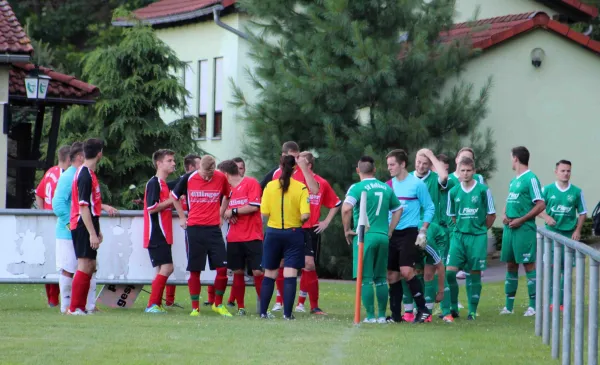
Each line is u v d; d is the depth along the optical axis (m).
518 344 22.48
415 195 27.03
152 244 29.28
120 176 61.12
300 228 27.92
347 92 47.97
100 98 60.53
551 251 22.69
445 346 21.61
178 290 39.41
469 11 70.06
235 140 65.50
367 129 48.09
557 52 56.91
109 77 60.28
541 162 56.94
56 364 17.97
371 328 25.12
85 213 26.92
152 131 60.59
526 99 56.78
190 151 62.38
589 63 56.84
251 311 31.42
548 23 56.28
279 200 27.75
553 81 56.88
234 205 29.67
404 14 49.09
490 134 49.50
